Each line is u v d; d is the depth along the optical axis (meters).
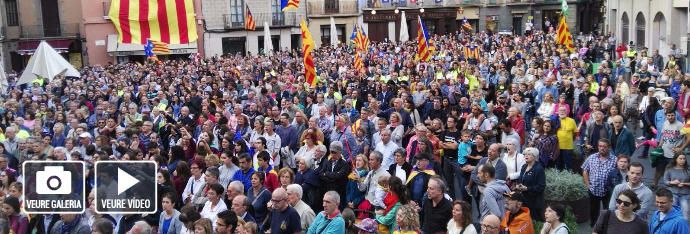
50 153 14.06
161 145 15.04
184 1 43.53
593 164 11.24
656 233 8.47
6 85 28.05
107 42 47.00
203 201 11.03
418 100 19.03
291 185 9.77
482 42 45.66
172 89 23.14
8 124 20.08
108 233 8.80
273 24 53.31
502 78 23.08
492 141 13.45
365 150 13.48
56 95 24.72
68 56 49.62
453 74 24.47
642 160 16.39
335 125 14.37
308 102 18.92
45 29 48.81
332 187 11.60
